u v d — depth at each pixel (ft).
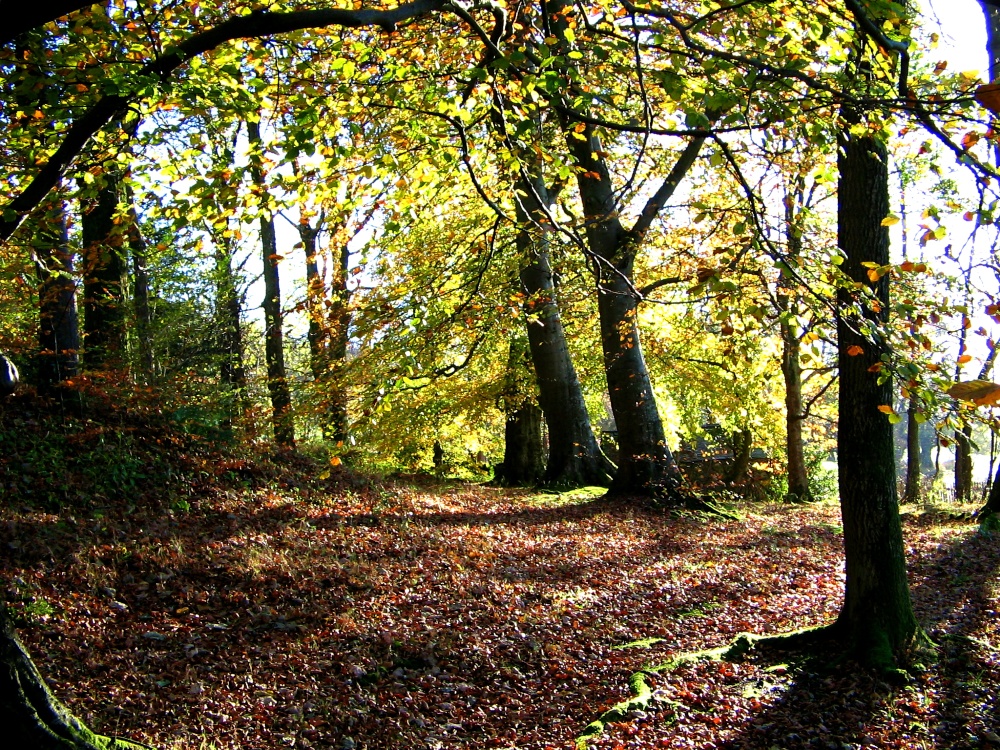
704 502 57.21
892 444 25.61
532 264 52.70
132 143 21.12
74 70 18.06
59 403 42.55
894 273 18.60
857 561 25.67
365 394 22.11
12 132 18.88
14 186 21.08
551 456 68.74
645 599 34.01
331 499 47.44
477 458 105.19
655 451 59.06
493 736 21.86
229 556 34.42
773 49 18.69
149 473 41.96
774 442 95.40
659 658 26.94
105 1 17.79
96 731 20.26
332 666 25.82
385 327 25.53
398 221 23.63
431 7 15.81
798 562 40.93
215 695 23.25
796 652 26.30
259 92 19.77
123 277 49.16
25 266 29.99
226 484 44.73
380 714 22.94
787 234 17.79
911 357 15.40
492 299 27.91
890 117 17.33
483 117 21.70
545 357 67.56
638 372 59.11
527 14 24.30
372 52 19.53
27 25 12.07
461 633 28.96
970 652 25.64
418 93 21.76
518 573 37.32
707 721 21.70
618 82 27.12
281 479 48.24
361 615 30.17
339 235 32.83
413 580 34.65
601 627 30.35
